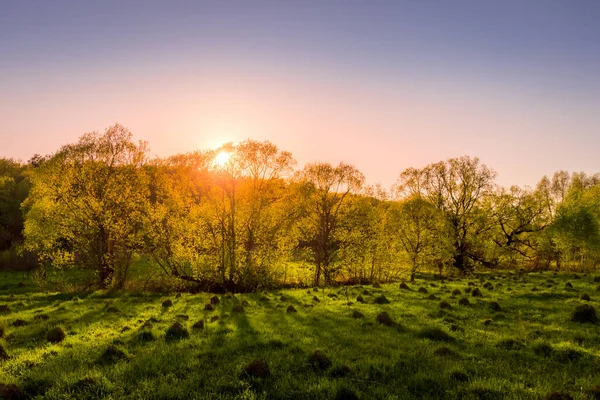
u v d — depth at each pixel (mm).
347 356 13250
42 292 36469
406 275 47688
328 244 47875
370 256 46094
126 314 22109
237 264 38281
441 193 55281
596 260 56000
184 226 38656
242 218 39219
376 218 47906
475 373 11562
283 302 26109
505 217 56062
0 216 68125
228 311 22625
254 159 39062
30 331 17656
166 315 21562
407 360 12711
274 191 41219
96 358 13117
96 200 38250
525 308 21406
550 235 56156
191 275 41312
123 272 38625
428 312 20844
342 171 47094
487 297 25203
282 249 41125
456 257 54656
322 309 22500
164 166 40812
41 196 39469
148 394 10164
